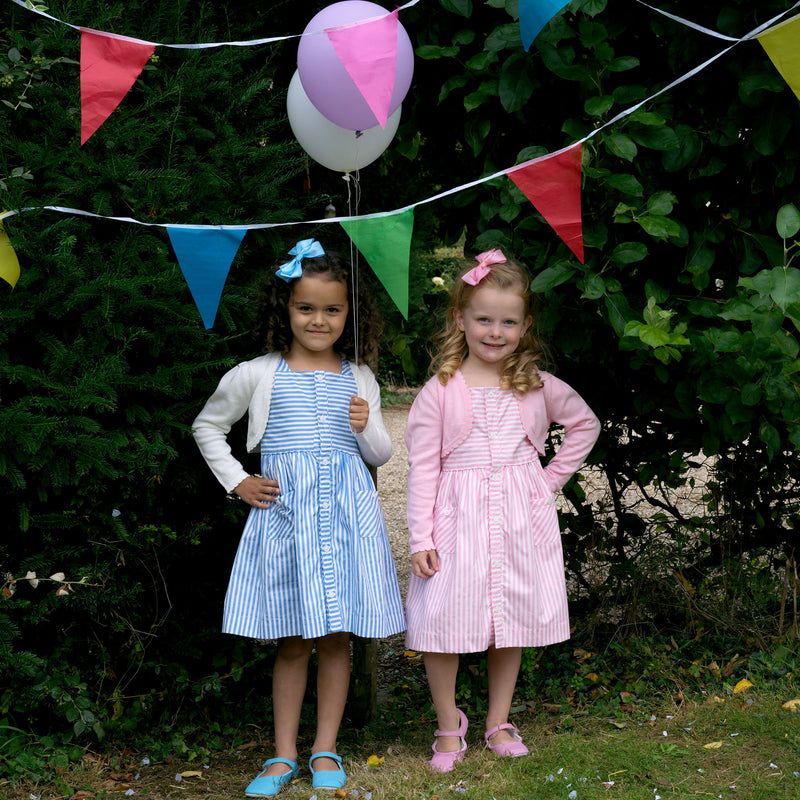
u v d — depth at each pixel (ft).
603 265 8.77
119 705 9.04
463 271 8.91
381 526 8.76
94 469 8.30
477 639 8.45
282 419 8.67
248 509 9.57
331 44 7.30
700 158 8.75
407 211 7.65
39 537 8.79
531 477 8.77
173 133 8.86
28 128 8.67
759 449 10.55
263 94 10.07
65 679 8.61
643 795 7.68
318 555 8.33
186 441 9.31
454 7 8.70
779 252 8.89
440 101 9.05
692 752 8.48
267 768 8.42
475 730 9.47
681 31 8.57
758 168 8.86
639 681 9.91
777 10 8.15
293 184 10.71
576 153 7.34
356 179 8.96
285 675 8.66
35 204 8.00
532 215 8.90
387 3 9.41
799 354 8.61
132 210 8.70
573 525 10.77
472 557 8.48
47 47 8.49
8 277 7.73
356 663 9.89
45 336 8.21
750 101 8.26
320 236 10.28
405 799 7.88
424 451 8.76
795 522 10.94
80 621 9.14
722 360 8.72
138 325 8.63
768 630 10.72
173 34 9.12
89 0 8.70
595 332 9.39
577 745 8.63
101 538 8.68
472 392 8.75
